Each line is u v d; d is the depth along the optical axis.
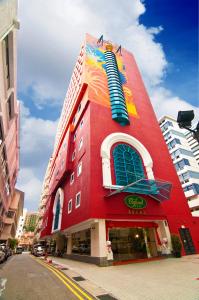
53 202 33.19
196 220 21.30
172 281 8.48
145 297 6.50
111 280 9.27
